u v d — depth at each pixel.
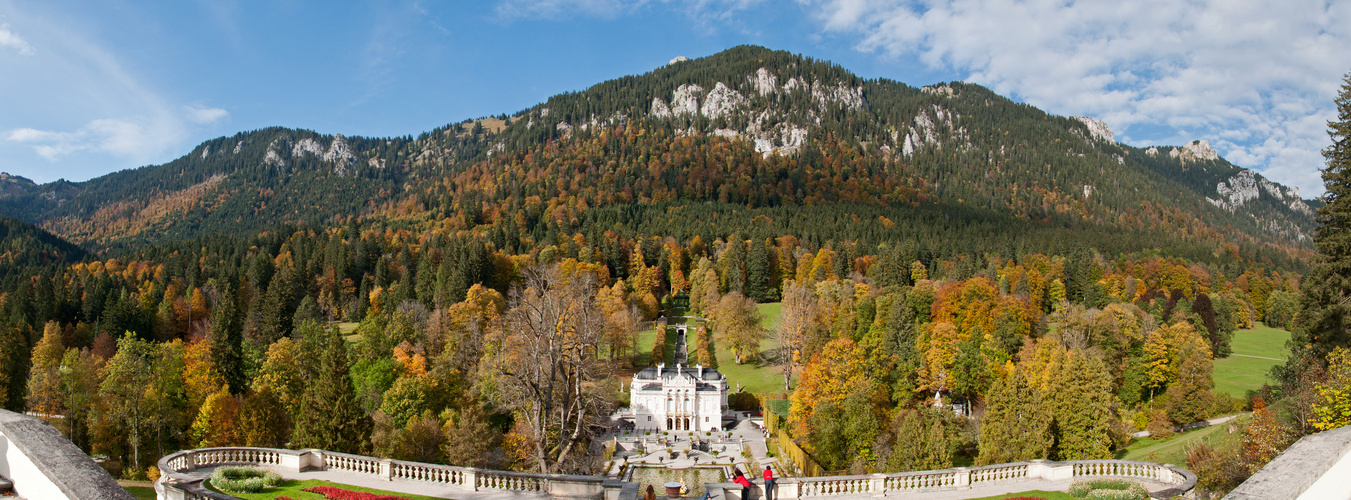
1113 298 180.12
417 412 86.94
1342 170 61.62
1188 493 33.22
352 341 138.50
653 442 104.94
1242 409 94.44
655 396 121.19
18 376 90.62
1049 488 37.53
